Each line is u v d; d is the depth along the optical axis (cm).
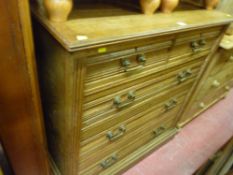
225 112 202
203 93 162
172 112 134
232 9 134
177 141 159
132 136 114
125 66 72
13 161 75
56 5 58
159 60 86
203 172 148
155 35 72
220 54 135
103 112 81
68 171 99
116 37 61
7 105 59
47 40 67
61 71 66
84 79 64
